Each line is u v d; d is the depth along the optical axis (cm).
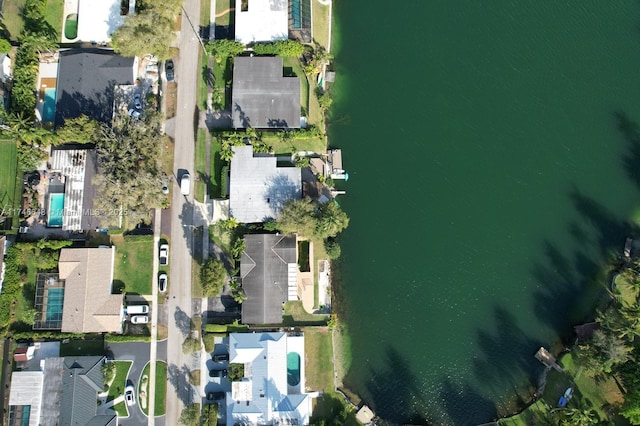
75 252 9006
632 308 8631
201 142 9612
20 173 9269
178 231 9381
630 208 9875
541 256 9719
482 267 9688
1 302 8862
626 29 10425
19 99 9338
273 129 9625
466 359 9388
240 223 9319
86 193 9150
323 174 9675
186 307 9188
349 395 9188
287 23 9712
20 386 8662
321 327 9219
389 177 9919
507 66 10288
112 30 9656
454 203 9875
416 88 10194
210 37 9831
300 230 8962
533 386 9225
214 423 8706
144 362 9025
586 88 10231
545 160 10019
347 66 10144
